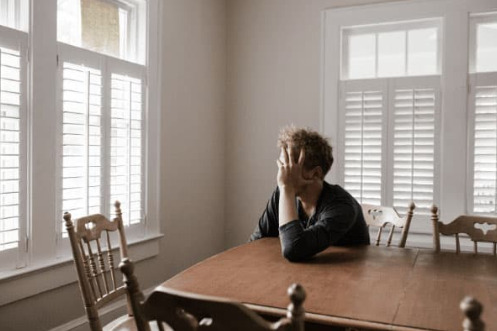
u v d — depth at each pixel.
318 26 3.45
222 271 1.44
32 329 2.11
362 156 3.30
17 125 2.01
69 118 2.26
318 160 1.68
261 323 0.77
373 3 3.28
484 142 3.01
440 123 3.10
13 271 1.99
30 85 2.05
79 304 2.38
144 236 2.82
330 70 3.40
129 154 2.62
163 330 0.88
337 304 1.12
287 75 3.56
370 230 3.27
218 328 0.80
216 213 3.68
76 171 2.29
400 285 1.29
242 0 3.71
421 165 3.15
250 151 3.71
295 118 3.54
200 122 3.44
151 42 2.84
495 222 1.89
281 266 1.49
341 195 1.74
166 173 3.04
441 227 1.95
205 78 3.49
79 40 2.43
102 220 1.78
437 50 3.16
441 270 1.47
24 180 2.04
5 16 2.03
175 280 1.34
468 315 0.69
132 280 0.92
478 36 3.07
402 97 3.19
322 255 1.66
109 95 2.46
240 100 3.74
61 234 2.23
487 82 2.98
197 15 3.37
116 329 1.58
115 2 2.68
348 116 3.34
